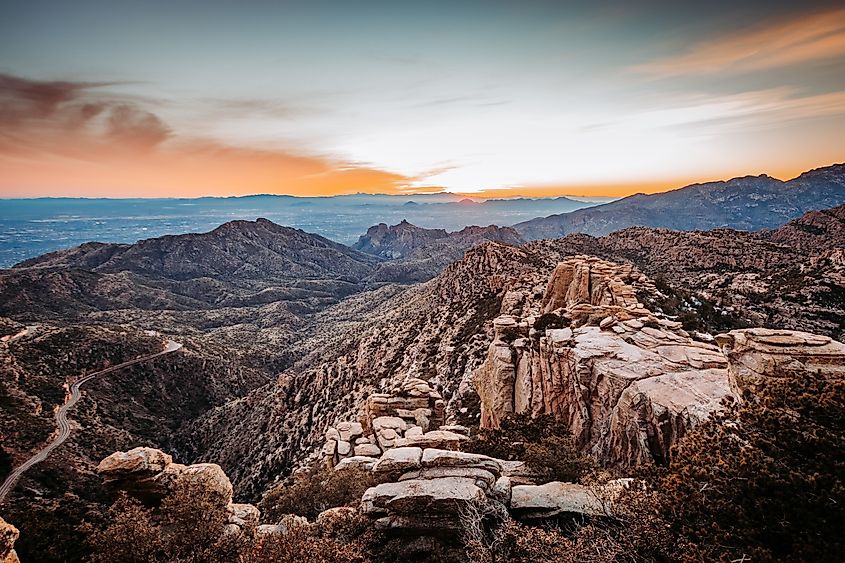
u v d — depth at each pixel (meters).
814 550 8.12
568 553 10.90
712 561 8.88
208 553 14.55
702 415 18.41
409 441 24.94
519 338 38.81
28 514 16.83
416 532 14.49
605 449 22.92
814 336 17.81
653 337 29.31
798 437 10.23
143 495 20.08
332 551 12.94
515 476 17.47
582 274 59.94
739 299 82.56
